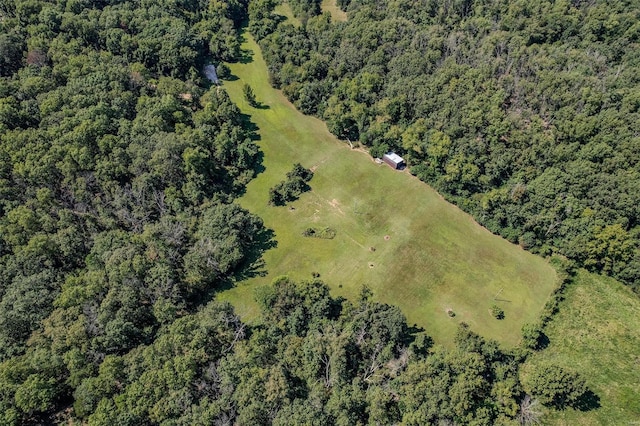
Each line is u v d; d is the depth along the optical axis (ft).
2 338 276.82
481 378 263.70
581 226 362.94
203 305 346.74
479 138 428.56
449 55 508.53
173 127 461.37
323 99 529.86
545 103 435.12
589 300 348.59
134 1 596.29
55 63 474.49
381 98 497.46
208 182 429.38
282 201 436.35
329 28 590.14
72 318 286.46
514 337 329.72
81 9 552.82
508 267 375.04
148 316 311.06
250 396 250.16
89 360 273.54
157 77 546.26
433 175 440.86
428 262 380.99
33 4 516.32
